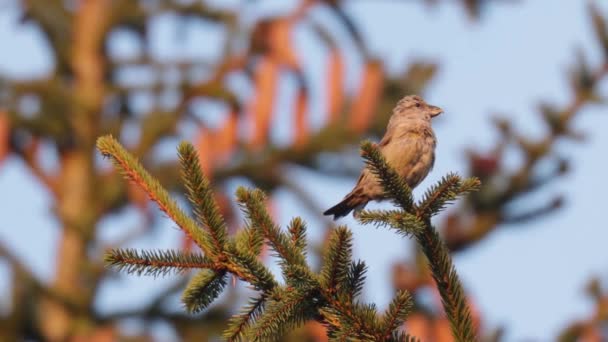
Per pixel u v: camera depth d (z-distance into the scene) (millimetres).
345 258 6074
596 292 13648
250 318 6223
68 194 14883
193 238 6250
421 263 13078
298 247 6445
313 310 6195
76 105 15039
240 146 15234
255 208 6211
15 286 13648
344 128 15211
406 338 6109
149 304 13938
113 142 6438
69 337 13961
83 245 14398
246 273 6148
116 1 15984
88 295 14195
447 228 15352
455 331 6414
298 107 15258
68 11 16016
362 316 6102
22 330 13789
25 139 14969
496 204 15148
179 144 6152
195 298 6176
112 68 15852
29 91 14781
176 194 14570
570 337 13406
